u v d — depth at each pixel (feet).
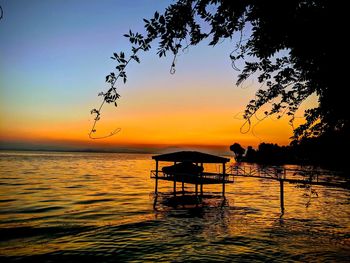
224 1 10.69
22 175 279.90
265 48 11.32
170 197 158.51
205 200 147.74
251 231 76.64
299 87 12.98
